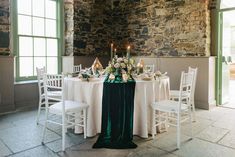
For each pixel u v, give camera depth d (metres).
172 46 5.22
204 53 4.75
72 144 2.82
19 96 4.68
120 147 2.72
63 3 5.52
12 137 3.04
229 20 5.29
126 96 2.84
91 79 3.12
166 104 2.92
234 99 5.74
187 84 2.98
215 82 4.98
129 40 6.07
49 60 5.39
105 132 2.86
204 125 3.61
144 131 3.00
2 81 4.23
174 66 5.15
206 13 4.70
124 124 2.84
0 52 4.19
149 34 5.62
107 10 6.36
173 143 2.87
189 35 4.93
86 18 5.80
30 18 4.95
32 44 5.02
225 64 5.19
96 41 6.12
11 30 4.56
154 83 3.05
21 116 4.06
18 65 4.78
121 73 2.88
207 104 4.71
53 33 5.44
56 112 2.73
